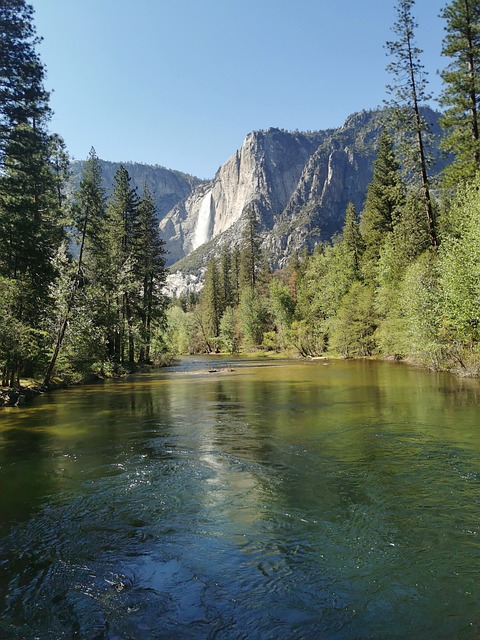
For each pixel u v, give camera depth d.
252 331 71.25
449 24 26.56
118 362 35.41
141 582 4.44
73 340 25.34
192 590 4.27
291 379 24.56
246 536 5.36
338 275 51.12
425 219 32.78
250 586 4.32
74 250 30.16
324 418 12.38
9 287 19.89
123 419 13.23
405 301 26.36
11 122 21.45
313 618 3.81
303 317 59.28
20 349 19.48
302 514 5.93
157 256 45.56
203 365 44.09
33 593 4.28
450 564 4.59
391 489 6.71
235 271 95.88
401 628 3.64
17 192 21.98
